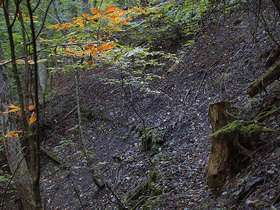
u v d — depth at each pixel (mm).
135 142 7176
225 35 7449
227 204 2855
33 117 1247
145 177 5613
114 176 6375
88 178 7027
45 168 8508
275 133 3068
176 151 5605
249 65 5969
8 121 4062
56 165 8375
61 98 11195
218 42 7586
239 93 5629
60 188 7273
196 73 7719
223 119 3473
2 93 4035
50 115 10094
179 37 9406
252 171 2889
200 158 4832
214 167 3211
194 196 3836
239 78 6023
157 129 6734
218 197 3156
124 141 7570
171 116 6984
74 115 10070
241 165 3152
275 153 2811
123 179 6027
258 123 3602
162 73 9062
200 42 8055
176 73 8477
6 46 4504
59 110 10398
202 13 4594
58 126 9773
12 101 4184
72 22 1946
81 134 6234
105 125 8789
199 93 7023
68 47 1974
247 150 3107
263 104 4129
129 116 8289
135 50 2410
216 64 7262
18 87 963
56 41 2557
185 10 4602
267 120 3613
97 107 9672
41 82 11695
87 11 6676
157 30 6312
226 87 6180
